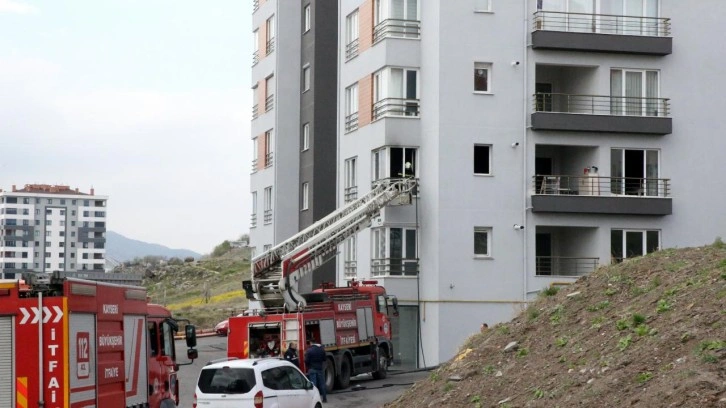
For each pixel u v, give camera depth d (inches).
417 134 1635.1
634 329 644.7
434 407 711.1
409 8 1657.2
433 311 1576.0
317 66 1988.2
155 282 4517.7
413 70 1652.3
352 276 1754.4
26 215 7470.5
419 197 1619.1
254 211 2225.6
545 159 1736.0
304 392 900.6
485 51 1612.9
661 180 1664.6
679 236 1665.8
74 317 663.8
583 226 1630.2
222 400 845.8
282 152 2058.3
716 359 526.0
